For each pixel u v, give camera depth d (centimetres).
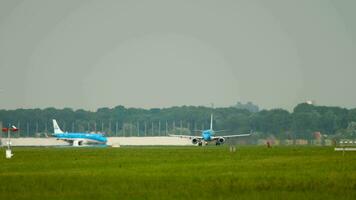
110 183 18225
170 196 15700
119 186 17525
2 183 18362
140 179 19162
